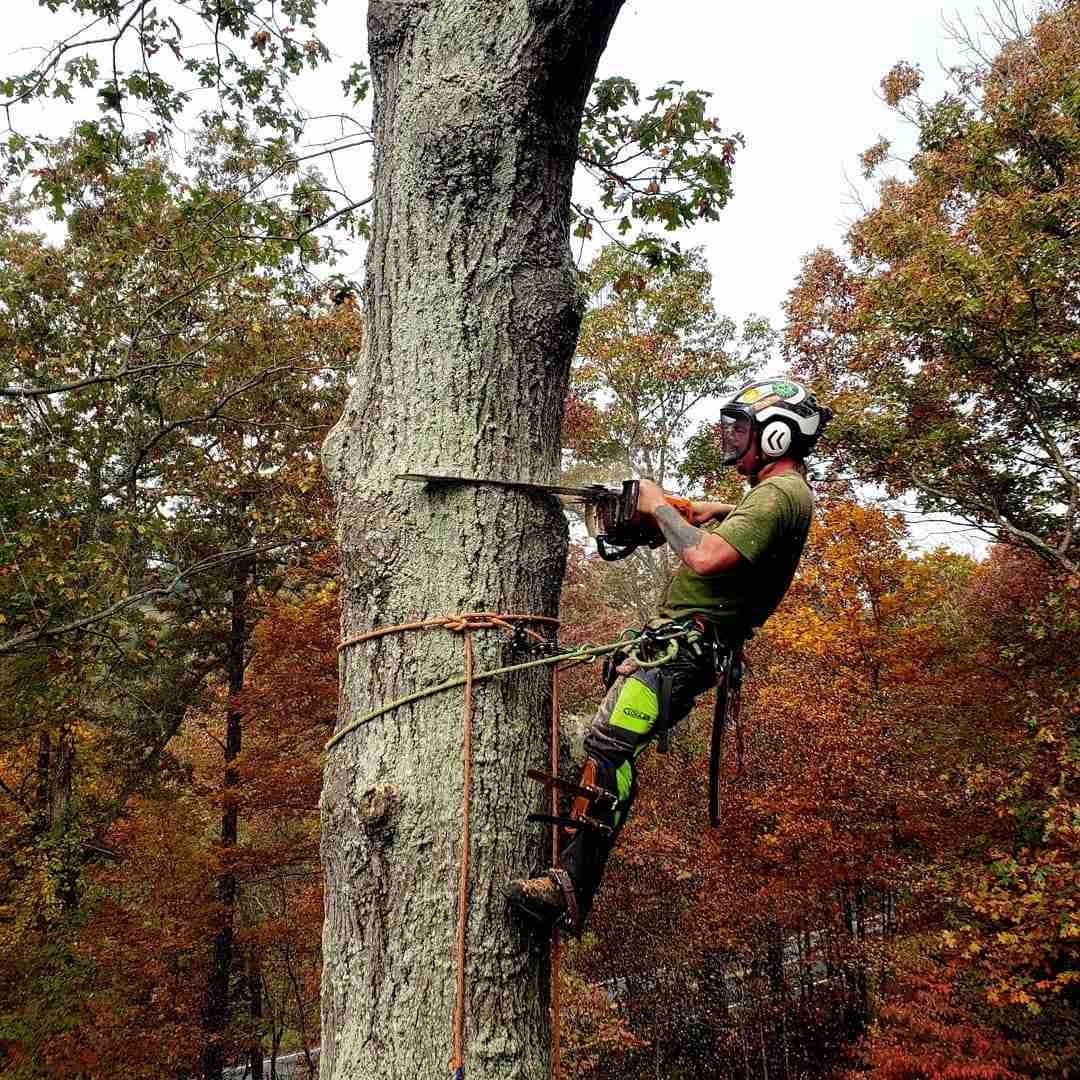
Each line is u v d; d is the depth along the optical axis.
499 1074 1.93
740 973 13.78
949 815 11.17
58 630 11.77
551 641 2.29
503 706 2.15
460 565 2.18
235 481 15.99
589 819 2.07
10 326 13.11
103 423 13.86
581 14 2.27
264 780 13.38
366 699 2.18
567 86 2.40
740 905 11.80
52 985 11.66
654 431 26.33
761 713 12.50
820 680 12.23
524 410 2.30
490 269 2.29
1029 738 10.41
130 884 14.05
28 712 13.12
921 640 12.27
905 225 12.93
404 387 2.27
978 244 11.97
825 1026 12.59
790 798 11.55
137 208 8.98
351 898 2.06
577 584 23.64
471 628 2.15
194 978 13.90
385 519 2.22
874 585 12.23
